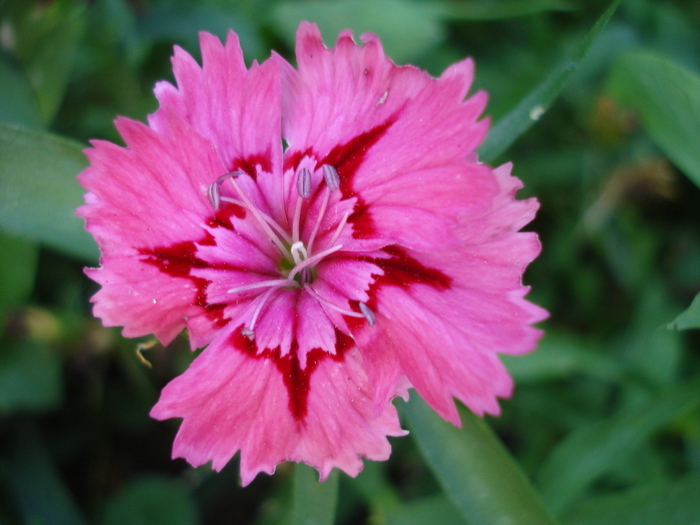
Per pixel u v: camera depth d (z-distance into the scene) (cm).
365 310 8
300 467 9
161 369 13
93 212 8
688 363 12
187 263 9
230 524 13
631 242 13
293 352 9
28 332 12
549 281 13
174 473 13
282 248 9
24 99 11
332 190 9
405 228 8
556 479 11
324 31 12
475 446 9
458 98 8
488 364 8
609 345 12
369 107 8
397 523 11
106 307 8
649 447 12
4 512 12
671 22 13
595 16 13
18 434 12
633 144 13
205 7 13
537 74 13
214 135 9
